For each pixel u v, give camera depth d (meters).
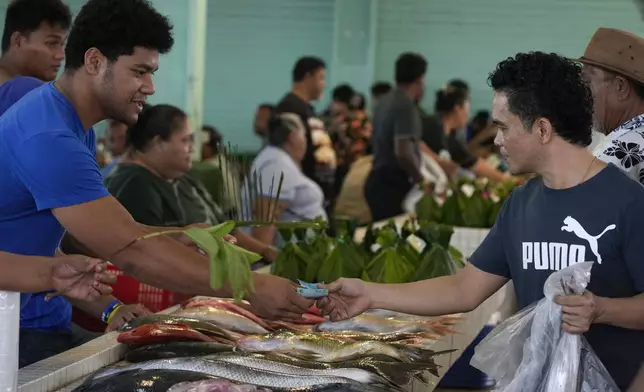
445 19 13.46
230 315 2.89
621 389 2.31
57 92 2.50
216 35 13.42
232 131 13.55
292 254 3.72
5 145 2.43
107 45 2.47
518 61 2.30
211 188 5.87
